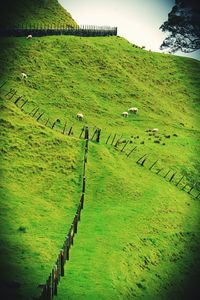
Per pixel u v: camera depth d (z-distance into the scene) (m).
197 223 44.00
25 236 30.44
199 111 90.62
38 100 66.75
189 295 32.44
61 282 25.12
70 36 95.50
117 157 52.34
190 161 60.78
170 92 94.19
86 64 86.62
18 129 48.62
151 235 37.22
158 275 32.59
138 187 46.12
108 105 75.31
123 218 37.94
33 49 83.00
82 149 50.06
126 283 28.25
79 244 31.05
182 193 50.78
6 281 23.27
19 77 71.56
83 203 39.03
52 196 39.50
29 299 21.80
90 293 24.67
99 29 107.56
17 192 38.19
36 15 110.44
